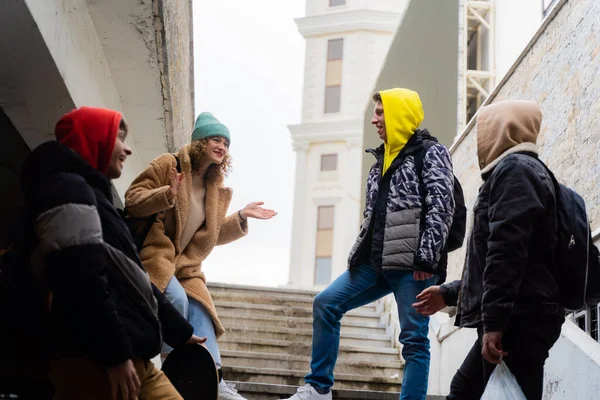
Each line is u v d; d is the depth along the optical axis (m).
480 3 11.20
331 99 30.23
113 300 2.89
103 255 2.78
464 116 10.62
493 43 11.12
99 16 5.52
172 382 3.48
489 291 3.37
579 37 6.41
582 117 6.23
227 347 8.59
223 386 5.08
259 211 5.17
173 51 6.47
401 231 4.73
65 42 4.79
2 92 4.90
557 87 6.79
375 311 10.66
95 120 3.20
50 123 5.21
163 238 4.71
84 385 2.92
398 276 4.74
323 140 29.89
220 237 5.13
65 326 2.81
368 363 8.37
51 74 4.70
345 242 28.81
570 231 3.58
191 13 8.12
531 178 3.49
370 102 16.86
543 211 3.47
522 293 3.44
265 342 8.65
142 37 5.79
